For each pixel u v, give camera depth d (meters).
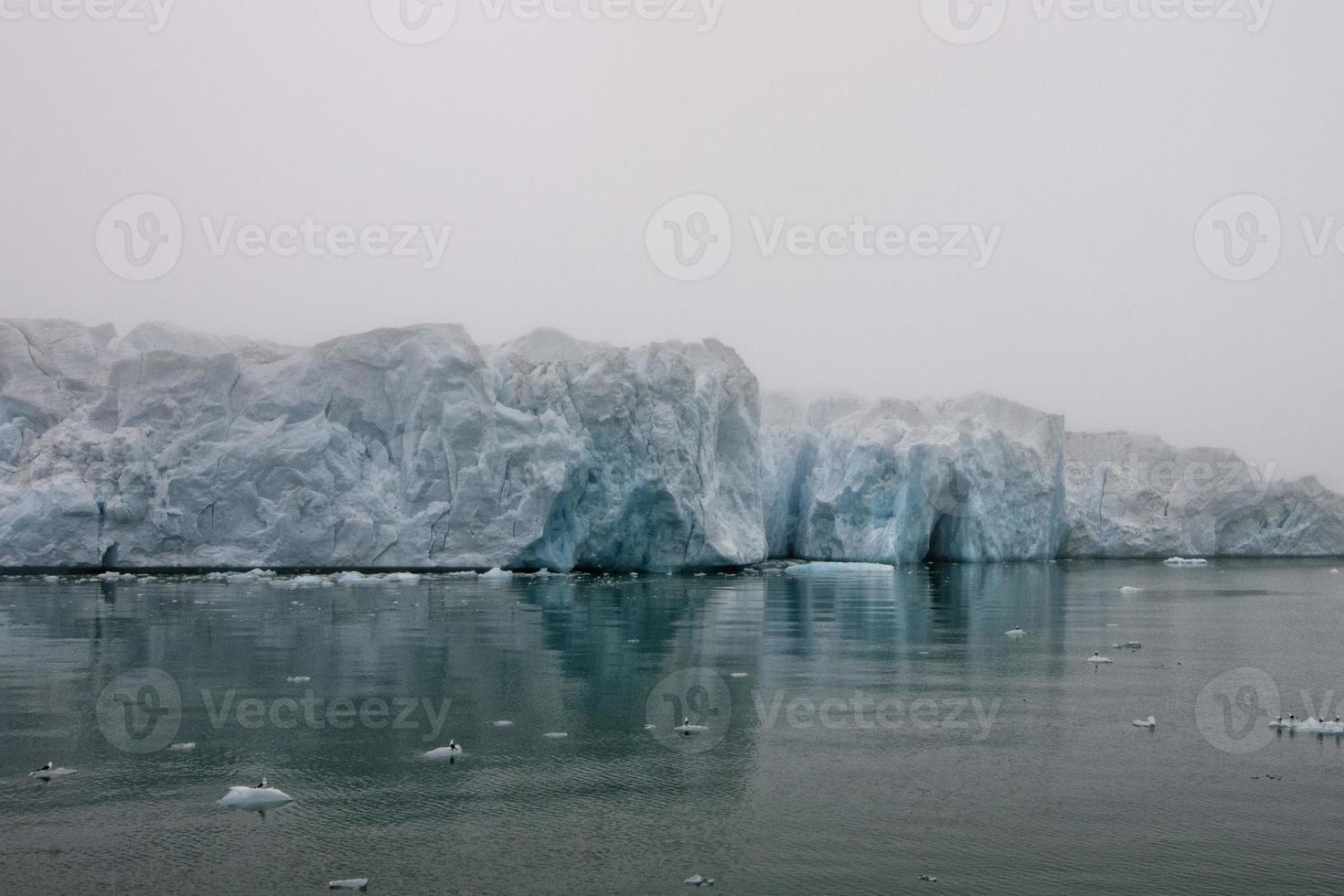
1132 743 19.25
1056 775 17.20
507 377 54.38
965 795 16.14
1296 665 27.66
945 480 65.62
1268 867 13.41
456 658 26.36
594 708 21.27
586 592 43.50
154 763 17.31
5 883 12.59
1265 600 47.03
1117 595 48.03
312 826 14.55
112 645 27.84
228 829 14.38
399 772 16.95
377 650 27.44
